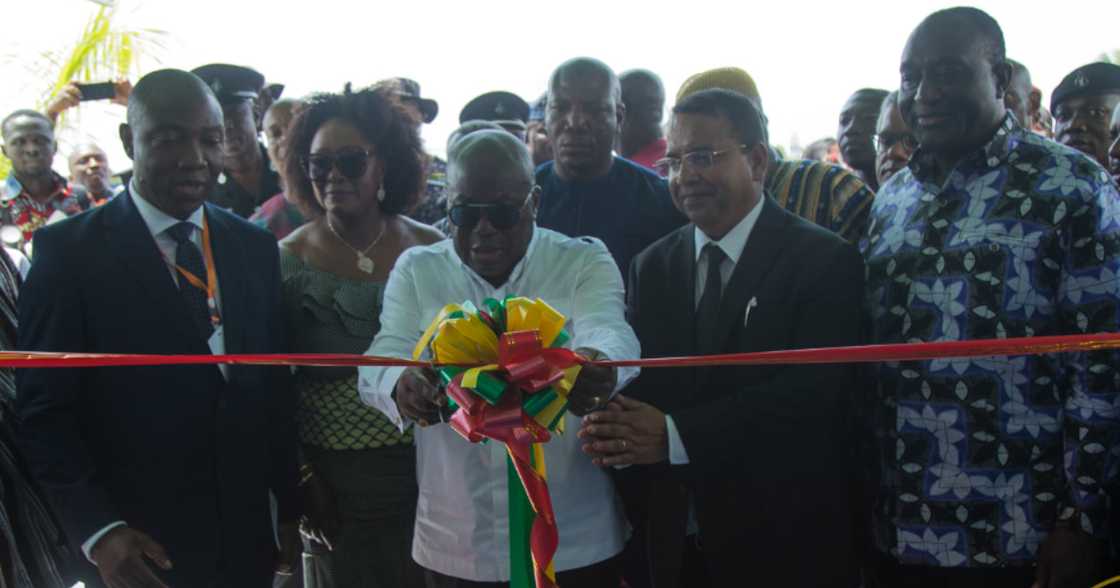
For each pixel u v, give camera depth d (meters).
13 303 2.57
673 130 2.59
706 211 2.54
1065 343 1.64
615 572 2.57
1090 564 2.38
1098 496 2.37
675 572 2.52
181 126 2.42
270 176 4.24
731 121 2.54
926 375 2.49
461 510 2.38
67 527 2.29
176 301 2.42
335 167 2.93
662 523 2.54
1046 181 2.42
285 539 2.80
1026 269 2.40
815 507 2.47
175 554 2.39
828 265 2.47
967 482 2.46
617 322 2.39
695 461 2.36
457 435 2.38
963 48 2.44
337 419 2.84
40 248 2.38
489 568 2.36
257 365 2.54
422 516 2.47
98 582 2.47
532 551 1.80
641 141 4.32
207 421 2.42
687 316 2.60
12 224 5.40
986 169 2.48
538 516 1.80
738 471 2.44
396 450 2.85
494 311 1.89
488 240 2.31
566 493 2.40
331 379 2.86
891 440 2.57
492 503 2.36
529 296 2.45
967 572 2.50
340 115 2.99
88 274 2.36
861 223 3.21
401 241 3.11
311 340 2.87
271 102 4.62
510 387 1.83
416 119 3.17
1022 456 2.44
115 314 2.37
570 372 1.83
